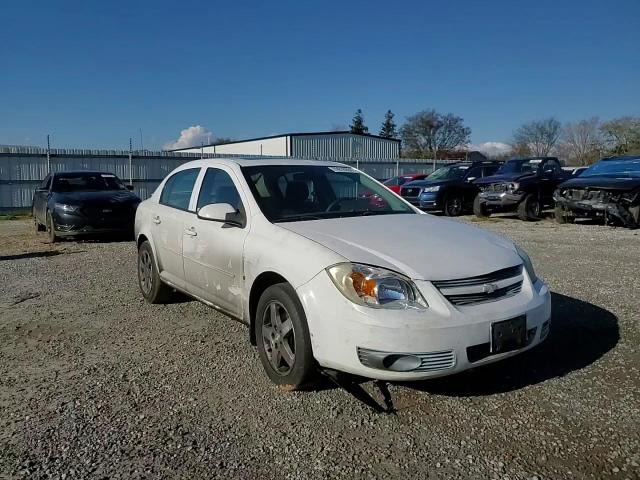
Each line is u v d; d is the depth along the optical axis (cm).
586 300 569
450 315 317
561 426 318
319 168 497
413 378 313
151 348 457
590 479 268
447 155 6869
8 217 1891
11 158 2072
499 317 328
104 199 1112
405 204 489
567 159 5197
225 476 275
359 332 315
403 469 279
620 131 4447
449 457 288
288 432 316
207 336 486
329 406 348
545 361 411
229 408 347
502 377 385
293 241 369
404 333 309
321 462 286
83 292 655
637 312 524
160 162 2442
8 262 873
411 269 329
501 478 270
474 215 1722
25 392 373
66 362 428
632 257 829
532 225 1370
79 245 1069
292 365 356
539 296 361
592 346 439
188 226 493
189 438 311
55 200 1110
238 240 416
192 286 497
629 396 353
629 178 1273
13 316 554
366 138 4238
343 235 373
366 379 383
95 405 352
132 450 298
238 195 445
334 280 330
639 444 297
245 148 4219
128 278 734
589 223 1402
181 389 376
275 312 373
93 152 2262
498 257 361
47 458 291
